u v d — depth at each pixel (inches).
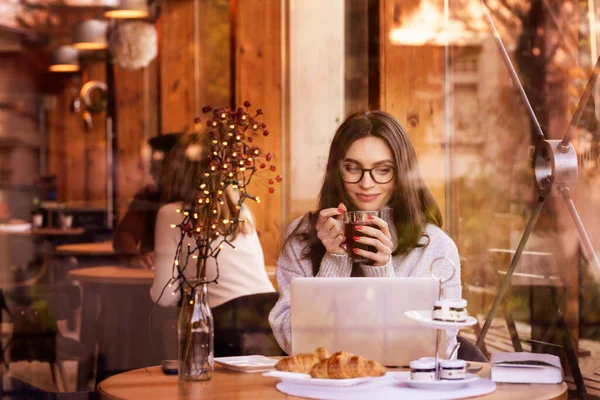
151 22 209.3
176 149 136.4
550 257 137.6
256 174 167.0
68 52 221.9
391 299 68.9
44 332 163.8
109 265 163.2
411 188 100.4
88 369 144.6
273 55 176.4
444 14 153.3
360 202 101.7
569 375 127.1
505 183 145.0
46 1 222.5
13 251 184.9
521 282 137.9
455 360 61.2
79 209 205.8
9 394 115.9
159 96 209.8
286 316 88.0
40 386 141.0
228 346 107.8
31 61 223.6
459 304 60.4
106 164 214.5
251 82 178.7
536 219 139.5
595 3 141.6
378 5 157.6
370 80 159.8
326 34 167.5
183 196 129.5
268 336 107.3
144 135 213.8
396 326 68.8
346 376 59.1
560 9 143.3
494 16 148.8
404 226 91.0
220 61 202.8
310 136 169.2
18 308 167.0
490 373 66.9
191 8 204.2
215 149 69.9
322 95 167.8
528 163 144.4
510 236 142.8
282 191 167.9
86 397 120.4
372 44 158.9
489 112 148.8
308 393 58.6
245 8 180.2
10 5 224.7
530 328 135.9
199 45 204.1
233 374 67.6
